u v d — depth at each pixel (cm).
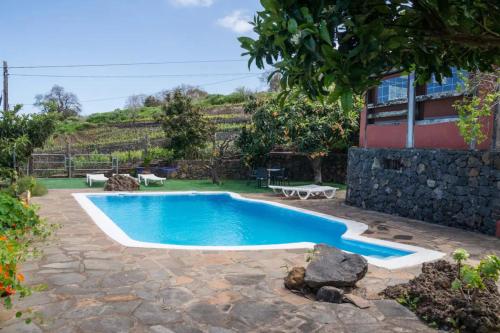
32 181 1273
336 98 154
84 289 430
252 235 950
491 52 223
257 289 442
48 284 442
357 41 164
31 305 381
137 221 1098
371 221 925
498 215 762
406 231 814
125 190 1498
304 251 616
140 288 437
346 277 432
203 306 390
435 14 178
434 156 909
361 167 1156
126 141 2430
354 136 1593
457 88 758
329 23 156
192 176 1962
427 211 924
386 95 1141
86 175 1852
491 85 748
